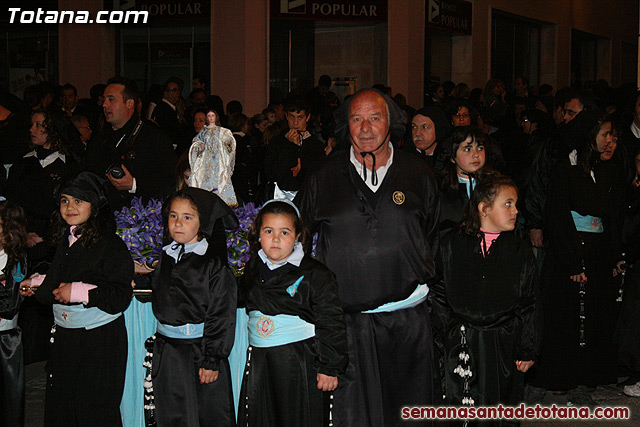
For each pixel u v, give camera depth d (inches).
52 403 157.6
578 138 201.5
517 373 163.2
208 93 559.2
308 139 257.9
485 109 376.8
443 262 162.6
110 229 162.2
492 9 673.6
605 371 211.9
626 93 381.1
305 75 593.6
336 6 554.6
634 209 209.8
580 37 855.7
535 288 160.7
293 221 144.9
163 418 151.5
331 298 144.9
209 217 150.1
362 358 153.2
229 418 153.6
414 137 212.2
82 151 272.1
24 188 221.8
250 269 149.9
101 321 156.9
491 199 158.1
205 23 559.8
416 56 583.8
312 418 146.8
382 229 150.4
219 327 149.3
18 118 250.8
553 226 202.5
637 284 205.3
